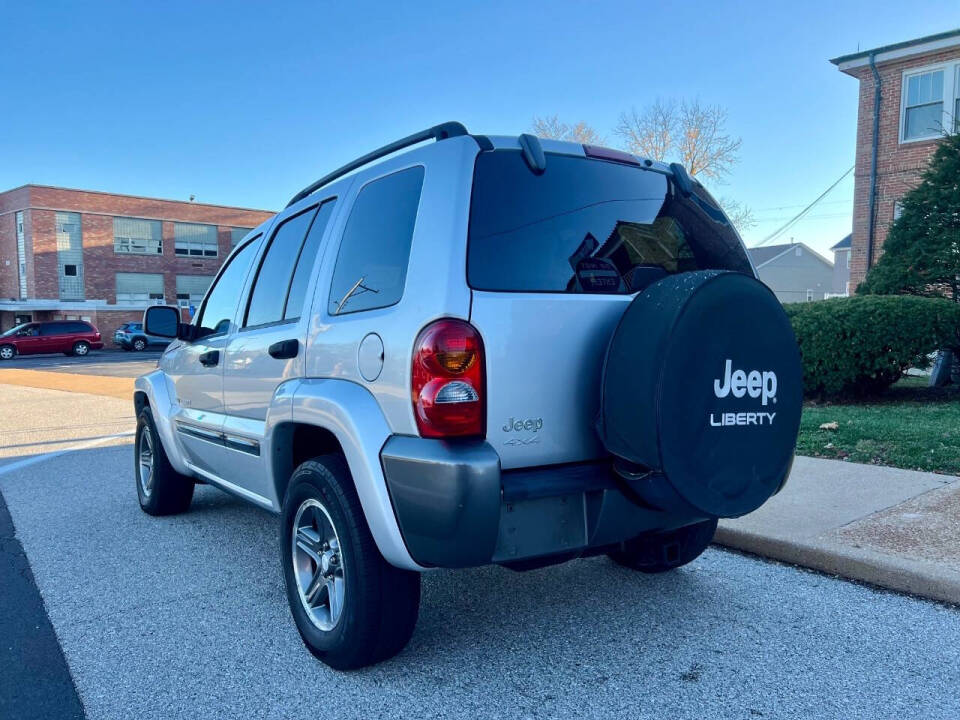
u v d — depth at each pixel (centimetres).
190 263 5056
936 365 1066
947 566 385
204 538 520
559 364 285
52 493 670
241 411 409
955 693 286
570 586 406
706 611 368
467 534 257
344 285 327
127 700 295
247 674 314
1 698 297
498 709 281
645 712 277
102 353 3834
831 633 341
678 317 264
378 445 279
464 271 271
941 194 1116
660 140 3691
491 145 295
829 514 483
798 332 933
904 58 1769
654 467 266
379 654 305
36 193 4478
